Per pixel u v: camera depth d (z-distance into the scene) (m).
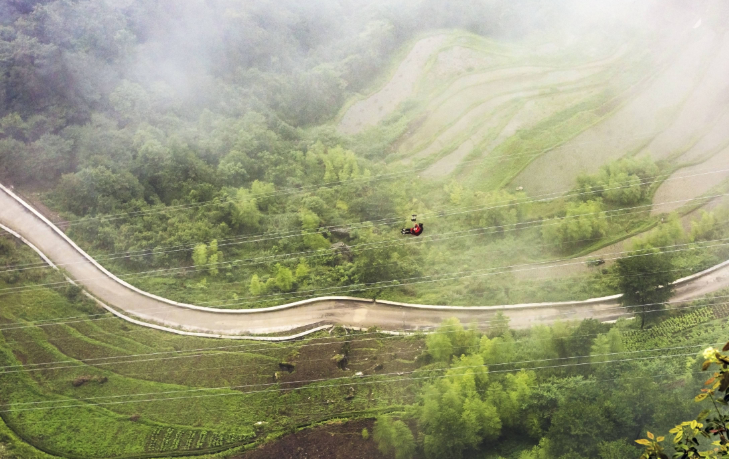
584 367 82.88
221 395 89.19
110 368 92.88
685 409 69.19
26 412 86.94
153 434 85.38
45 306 99.56
